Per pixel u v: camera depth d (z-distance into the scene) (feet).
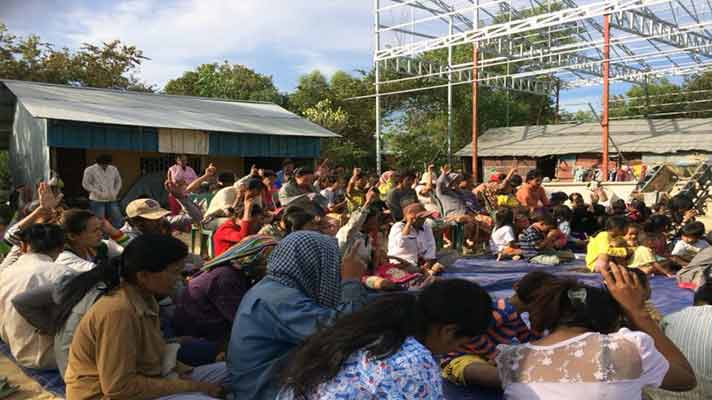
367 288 19.31
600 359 8.48
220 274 14.16
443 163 106.93
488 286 25.40
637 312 9.33
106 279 11.09
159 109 61.41
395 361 7.22
